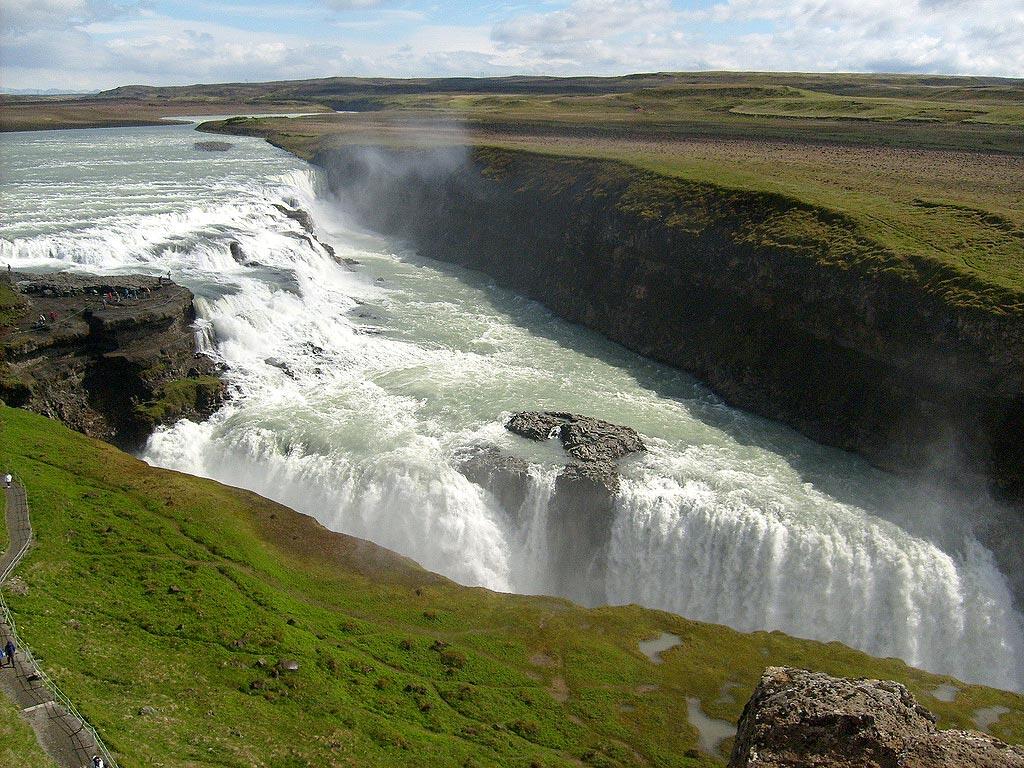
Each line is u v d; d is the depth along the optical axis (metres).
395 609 44.53
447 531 55.59
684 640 44.84
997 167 110.19
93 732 28.20
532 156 126.38
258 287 81.56
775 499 56.75
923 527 55.19
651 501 55.56
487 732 35.34
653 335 86.00
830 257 73.12
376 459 58.62
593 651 42.56
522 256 110.94
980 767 23.61
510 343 86.75
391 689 37.12
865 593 51.81
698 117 194.12
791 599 52.62
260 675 35.50
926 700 40.59
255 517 51.75
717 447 65.06
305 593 44.69
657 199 95.81
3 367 57.56
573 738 36.03
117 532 45.16
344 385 72.50
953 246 71.19
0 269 75.00
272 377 71.69
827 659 43.88
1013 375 58.38
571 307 96.94
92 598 38.66
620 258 94.62
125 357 63.12
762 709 27.34
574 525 55.91
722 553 54.09
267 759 30.06
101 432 62.22
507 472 57.06
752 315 78.69
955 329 61.75
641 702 38.91
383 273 111.44
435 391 71.50
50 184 118.69
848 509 56.31
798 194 87.81
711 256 84.25
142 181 126.12
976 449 59.44
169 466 60.66
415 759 31.97
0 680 30.80
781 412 71.50
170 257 86.50
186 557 44.34
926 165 113.56
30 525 43.78
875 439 64.81
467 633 43.31
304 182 144.88
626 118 196.38
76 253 81.94
